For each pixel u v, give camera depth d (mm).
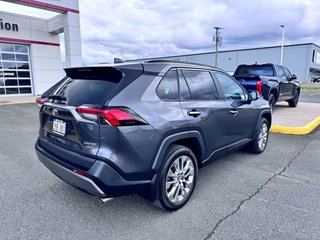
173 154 2754
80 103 2555
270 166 4250
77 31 15078
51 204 2971
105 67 2607
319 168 4164
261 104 4727
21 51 16250
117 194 2418
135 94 2508
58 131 2758
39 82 17125
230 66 62438
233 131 3830
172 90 2895
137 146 2439
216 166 4242
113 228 2531
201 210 2871
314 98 16969
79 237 2391
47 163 2855
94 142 2350
